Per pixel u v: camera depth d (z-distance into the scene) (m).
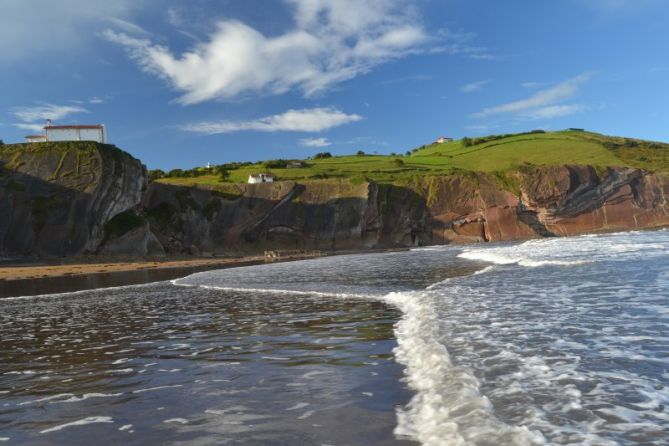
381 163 114.44
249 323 12.38
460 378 6.38
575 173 78.81
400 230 79.44
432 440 4.61
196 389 6.97
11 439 5.42
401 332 10.02
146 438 5.21
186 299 18.56
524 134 127.44
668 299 11.43
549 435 4.42
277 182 76.44
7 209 49.78
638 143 107.38
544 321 9.70
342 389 6.53
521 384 5.95
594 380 5.92
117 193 55.78
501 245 54.25
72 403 6.63
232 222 70.25
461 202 81.06
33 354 10.10
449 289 15.99
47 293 24.38
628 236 48.97
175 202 66.56
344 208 75.56
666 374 6.02
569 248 33.62
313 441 4.86
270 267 37.06
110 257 51.06
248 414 5.79
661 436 4.29
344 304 14.73
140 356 9.36
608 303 11.31
